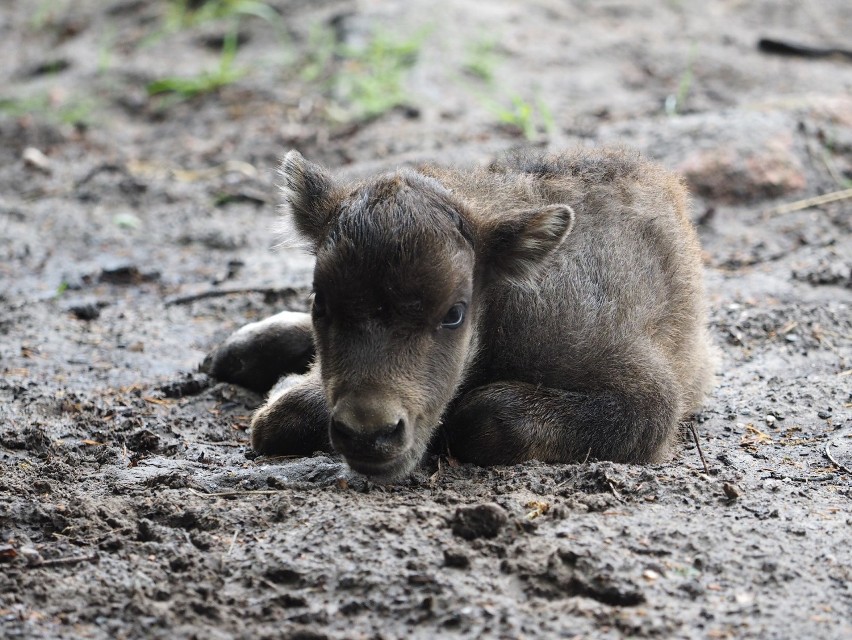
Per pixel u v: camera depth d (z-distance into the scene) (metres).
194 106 24.59
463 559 8.41
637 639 7.65
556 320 10.92
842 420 11.90
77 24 29.72
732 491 9.68
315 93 24.12
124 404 12.46
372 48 24.61
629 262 11.39
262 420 11.23
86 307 15.58
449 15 25.95
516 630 7.72
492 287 10.88
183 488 10.07
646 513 9.34
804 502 9.76
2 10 31.67
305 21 26.94
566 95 23.41
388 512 9.16
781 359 13.77
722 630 7.73
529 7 26.94
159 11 29.56
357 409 9.19
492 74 23.88
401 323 9.56
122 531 9.26
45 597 8.24
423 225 9.62
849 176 19.84
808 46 25.44
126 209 20.45
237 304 16.00
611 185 11.90
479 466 10.62
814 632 7.70
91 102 25.33
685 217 12.92
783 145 19.73
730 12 27.97
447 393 10.06
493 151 20.19
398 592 8.13
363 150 21.42
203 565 8.62
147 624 7.91
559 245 10.58
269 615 8.04
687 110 22.25
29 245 18.56
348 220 9.71
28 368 13.68
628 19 27.11
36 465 10.80
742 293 15.80
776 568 8.44
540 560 8.45
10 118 24.64
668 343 11.86
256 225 19.56
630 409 10.90
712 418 12.21
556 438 10.70
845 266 16.31
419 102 22.97
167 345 14.69
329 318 9.83
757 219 18.73
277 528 9.17
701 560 8.52
